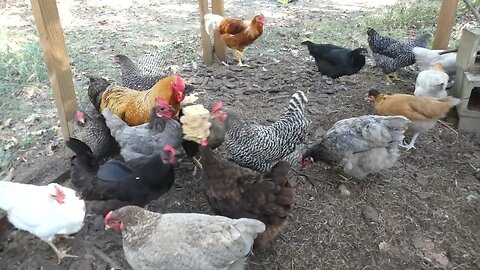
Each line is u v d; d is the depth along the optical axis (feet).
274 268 3.29
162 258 2.77
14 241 3.49
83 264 3.29
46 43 3.81
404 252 3.43
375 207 3.86
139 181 3.43
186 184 4.15
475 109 4.86
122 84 5.33
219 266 2.78
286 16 8.82
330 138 4.05
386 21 8.00
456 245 3.48
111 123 4.00
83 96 5.33
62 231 3.18
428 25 7.80
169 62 6.55
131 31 7.97
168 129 3.92
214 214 3.69
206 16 6.21
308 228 3.64
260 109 5.31
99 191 3.42
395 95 4.65
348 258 3.37
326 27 7.94
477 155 4.53
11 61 6.23
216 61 6.56
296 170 4.33
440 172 4.29
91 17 8.72
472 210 3.81
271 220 3.18
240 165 4.00
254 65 6.48
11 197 3.08
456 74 5.08
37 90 5.71
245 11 9.19
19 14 8.66
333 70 5.64
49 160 4.34
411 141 4.65
